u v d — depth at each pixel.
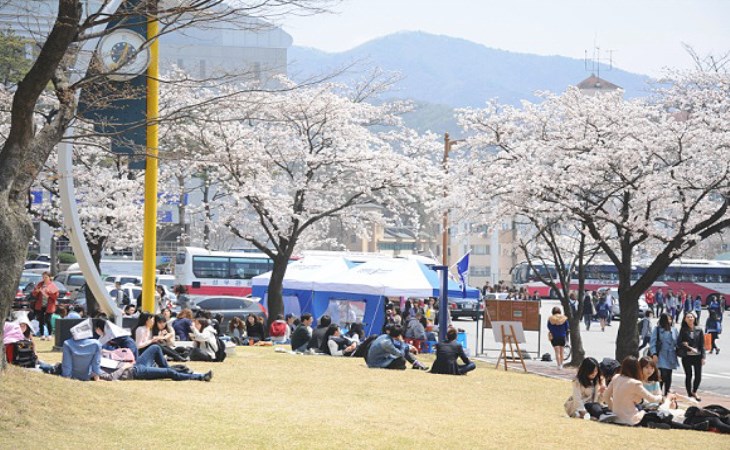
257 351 24.70
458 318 60.09
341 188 34.78
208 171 33.91
